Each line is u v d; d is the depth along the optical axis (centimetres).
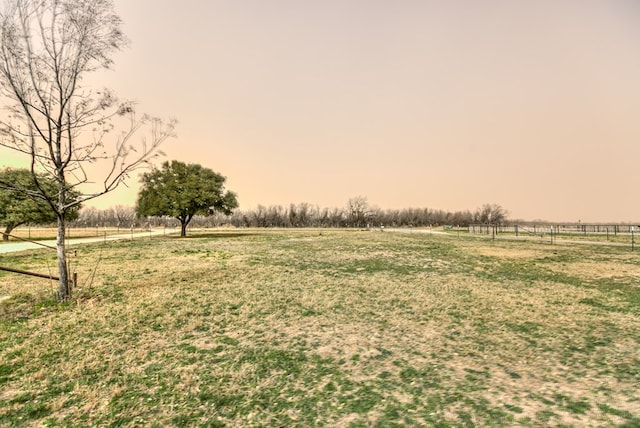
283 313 1073
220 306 1138
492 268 1920
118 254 2548
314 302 1194
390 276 1686
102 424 503
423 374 659
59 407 544
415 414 516
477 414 514
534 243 3356
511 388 599
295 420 507
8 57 1096
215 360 727
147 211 4684
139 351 768
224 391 596
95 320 980
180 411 535
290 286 1443
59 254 1186
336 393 586
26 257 2347
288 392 591
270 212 10250
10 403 557
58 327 923
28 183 4194
